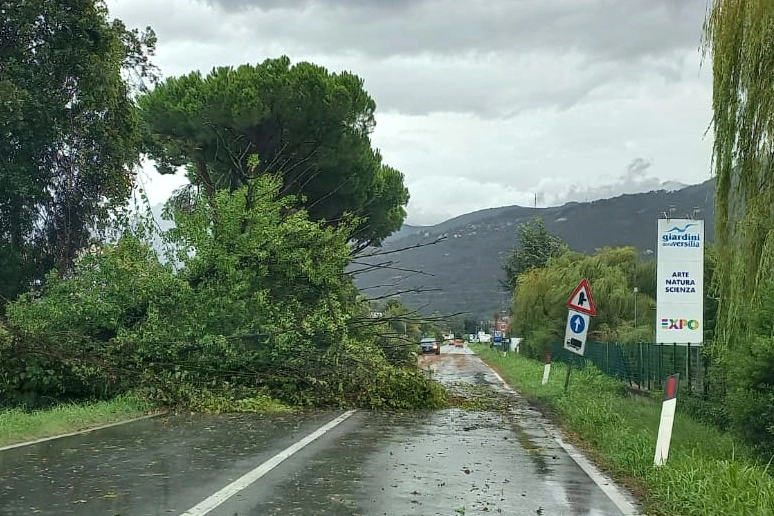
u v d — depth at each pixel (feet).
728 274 43.42
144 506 25.67
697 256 57.16
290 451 37.93
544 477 32.91
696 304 57.00
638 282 141.69
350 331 66.59
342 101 90.63
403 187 118.32
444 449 40.29
